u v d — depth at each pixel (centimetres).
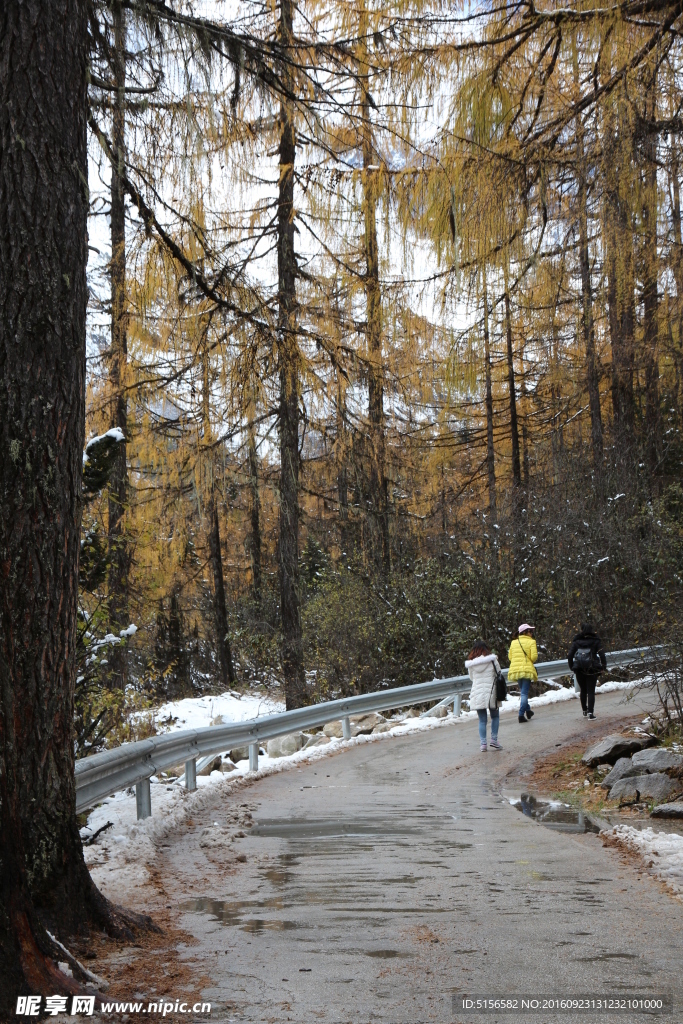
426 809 1113
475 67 959
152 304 1082
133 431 1978
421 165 1030
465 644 2595
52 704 558
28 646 548
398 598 2711
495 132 979
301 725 1683
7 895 452
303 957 526
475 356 1102
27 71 576
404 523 2992
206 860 826
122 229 1867
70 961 473
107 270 1958
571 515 2775
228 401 1105
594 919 598
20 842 467
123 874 750
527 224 1034
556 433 3525
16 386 559
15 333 562
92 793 845
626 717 1834
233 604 3666
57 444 570
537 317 1278
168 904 662
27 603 550
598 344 2173
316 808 1140
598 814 1069
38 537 557
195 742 1247
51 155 579
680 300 1183
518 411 4053
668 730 1396
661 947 532
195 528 2595
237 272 973
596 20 895
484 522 2983
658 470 2653
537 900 654
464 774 1402
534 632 2703
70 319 584
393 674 2661
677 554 2520
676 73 945
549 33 927
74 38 601
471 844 884
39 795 549
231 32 811
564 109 1012
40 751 550
